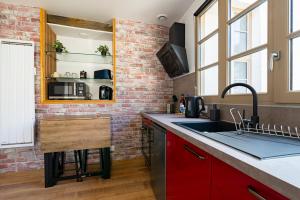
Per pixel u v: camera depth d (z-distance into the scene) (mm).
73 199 1859
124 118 3002
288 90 1114
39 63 2582
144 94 3107
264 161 624
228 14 1729
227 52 1729
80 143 2209
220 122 1731
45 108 2615
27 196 1914
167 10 2688
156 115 2404
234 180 704
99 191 2020
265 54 1374
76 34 3057
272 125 1187
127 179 2320
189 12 2607
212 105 1891
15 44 2426
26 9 2529
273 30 1218
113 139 2951
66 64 3020
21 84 2445
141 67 3092
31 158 2566
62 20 2820
